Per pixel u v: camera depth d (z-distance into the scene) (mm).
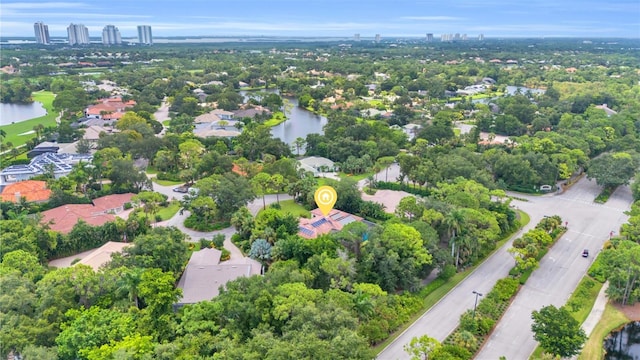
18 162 178125
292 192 147625
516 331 86812
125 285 82500
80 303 83438
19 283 81750
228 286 84375
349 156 186250
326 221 121938
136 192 150125
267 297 78000
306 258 101500
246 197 133875
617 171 156125
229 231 128000
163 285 79312
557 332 77000
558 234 127250
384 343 82750
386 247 99500
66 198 136125
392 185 162500
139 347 68438
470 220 114188
